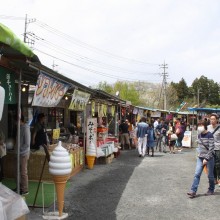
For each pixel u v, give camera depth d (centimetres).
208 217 662
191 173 1156
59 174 628
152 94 7762
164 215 673
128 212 691
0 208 373
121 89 6088
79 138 1327
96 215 668
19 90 595
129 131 2081
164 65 5991
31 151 920
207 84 10338
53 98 710
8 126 995
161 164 1382
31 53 491
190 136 2219
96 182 986
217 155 905
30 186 872
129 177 1073
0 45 455
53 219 632
